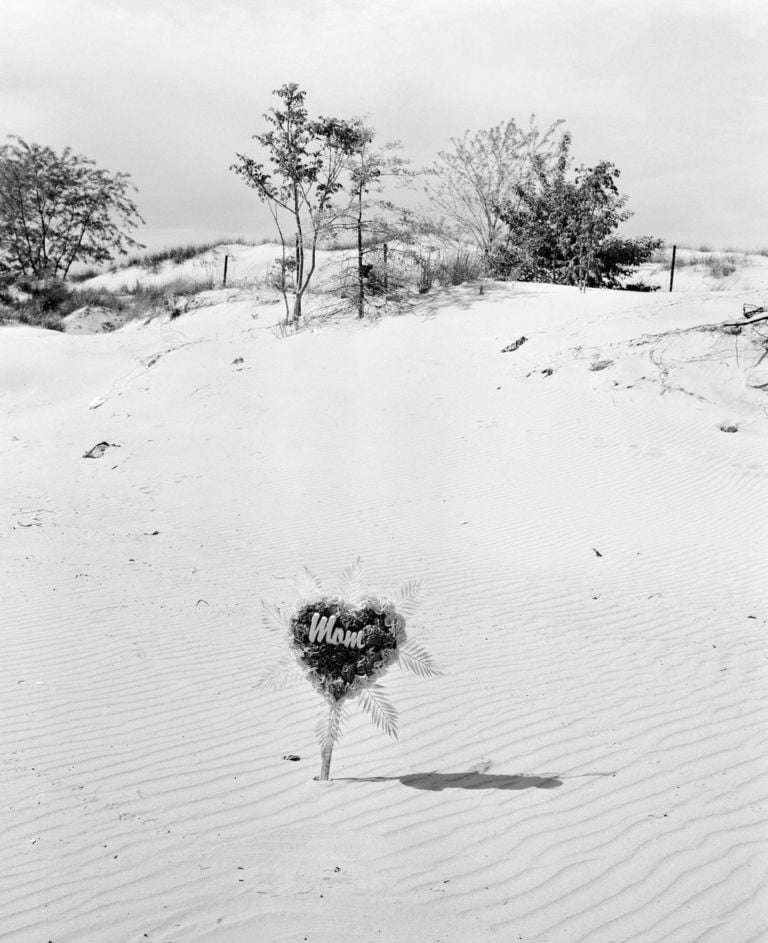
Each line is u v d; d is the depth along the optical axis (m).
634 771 6.50
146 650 9.50
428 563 13.31
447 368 23.67
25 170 46.78
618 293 28.69
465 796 6.14
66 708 7.96
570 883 5.05
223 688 8.41
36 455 21.03
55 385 29.03
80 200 48.25
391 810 5.95
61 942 4.52
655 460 18.22
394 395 22.38
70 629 10.21
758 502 16.44
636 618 10.89
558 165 33.91
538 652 9.45
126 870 5.21
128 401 24.44
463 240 33.91
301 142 28.30
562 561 13.55
